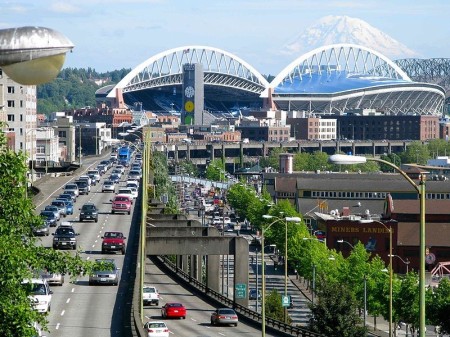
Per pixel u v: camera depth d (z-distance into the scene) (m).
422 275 83.94
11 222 76.88
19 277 71.81
